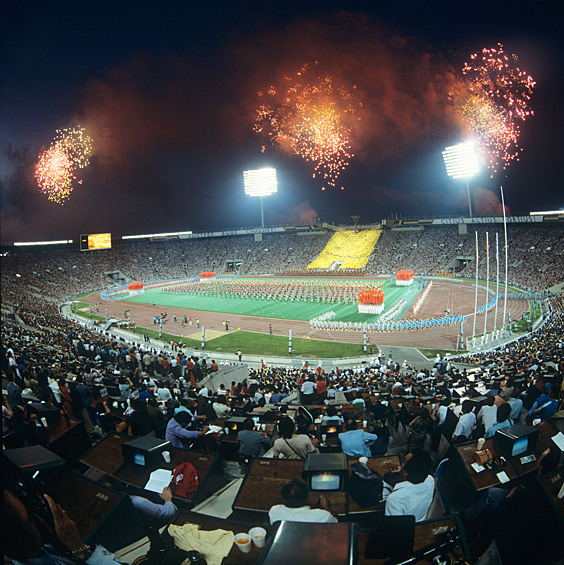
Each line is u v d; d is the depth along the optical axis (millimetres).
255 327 64375
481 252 110000
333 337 56500
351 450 10078
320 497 6484
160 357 37844
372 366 37344
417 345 51062
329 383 26922
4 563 3500
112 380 21250
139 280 134875
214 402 16906
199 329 64438
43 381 20641
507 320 61406
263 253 147625
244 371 31797
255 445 10430
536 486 6223
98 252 139375
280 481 7551
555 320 48938
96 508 6695
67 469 7340
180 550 5484
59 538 4707
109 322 68812
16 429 10758
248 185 146625
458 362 40250
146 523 6320
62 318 67188
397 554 5418
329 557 3668
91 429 15922
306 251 142625
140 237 148875
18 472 4750
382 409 15453
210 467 8594
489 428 11086
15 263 118875
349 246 138250
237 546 5414
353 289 92438
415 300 79375
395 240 133125
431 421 13164
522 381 19250
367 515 6848
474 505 7191
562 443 9133
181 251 152625
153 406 14930
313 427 12734
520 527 6227
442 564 5410
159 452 8742
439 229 129250
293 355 48688
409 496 6609
